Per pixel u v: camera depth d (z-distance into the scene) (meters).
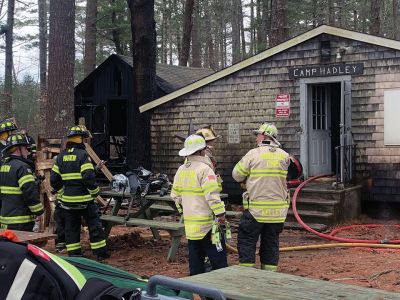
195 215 5.43
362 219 11.19
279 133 12.15
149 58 14.06
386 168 11.10
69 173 7.09
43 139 9.77
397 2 33.97
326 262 7.31
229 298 2.72
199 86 13.18
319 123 12.42
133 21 14.05
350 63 11.34
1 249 2.32
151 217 8.73
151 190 8.43
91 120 16.50
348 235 9.57
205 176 5.39
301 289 2.83
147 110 13.86
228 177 12.82
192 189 5.45
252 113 12.53
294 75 11.95
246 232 6.00
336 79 11.48
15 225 5.99
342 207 10.62
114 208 8.77
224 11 38.94
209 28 38.97
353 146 11.30
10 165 6.03
